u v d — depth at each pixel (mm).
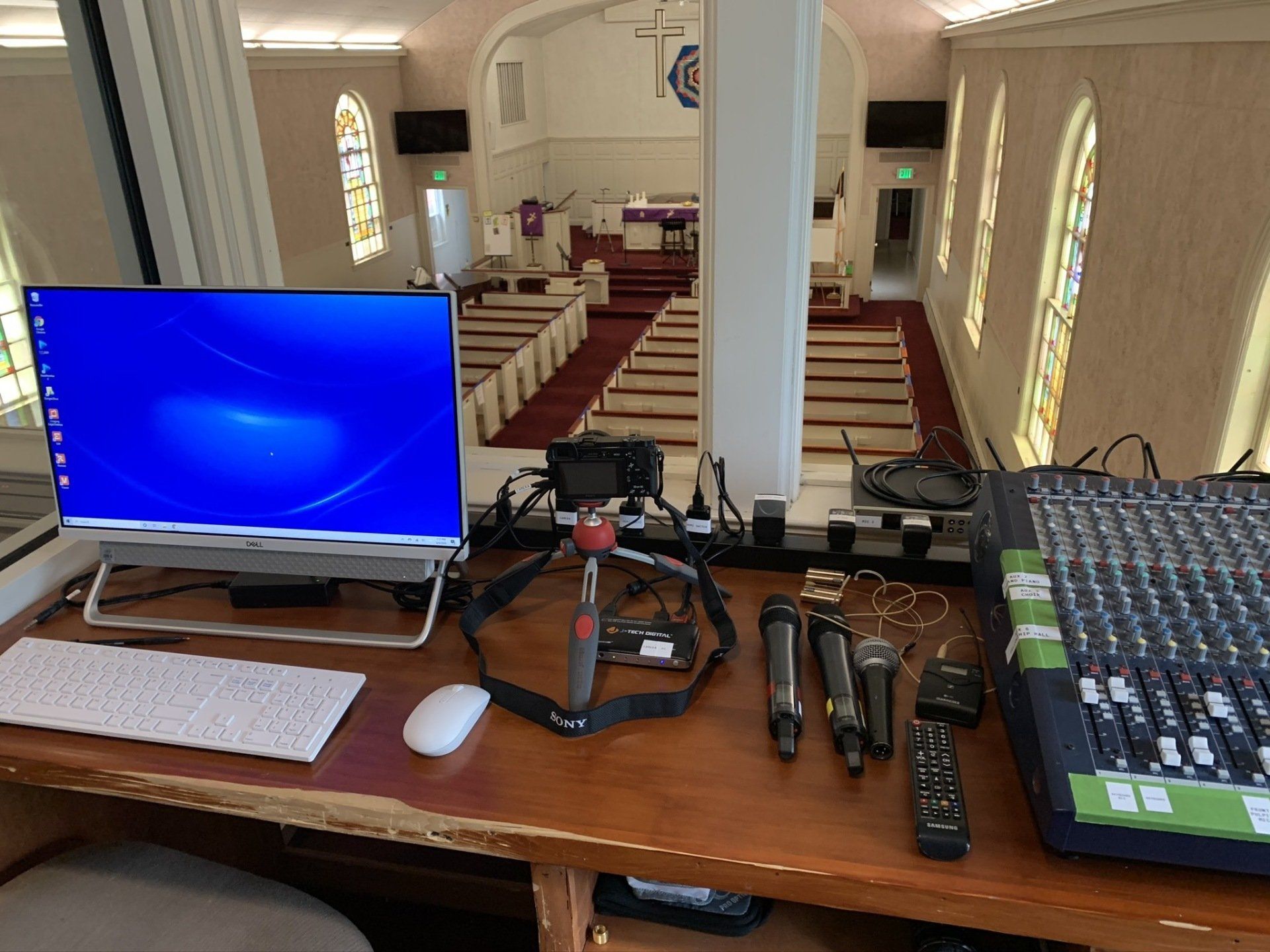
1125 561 1117
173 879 1232
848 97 13633
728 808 1015
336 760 1108
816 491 1682
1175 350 3092
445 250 13266
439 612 1412
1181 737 913
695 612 1377
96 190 1729
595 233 14422
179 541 1391
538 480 1741
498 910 1860
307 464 1332
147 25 1642
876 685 1160
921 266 11227
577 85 14484
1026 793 1016
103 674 1242
